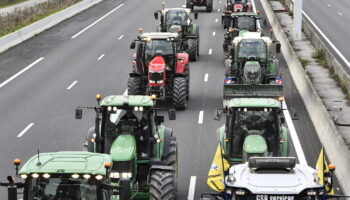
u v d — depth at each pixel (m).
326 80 87.94
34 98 82.38
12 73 98.12
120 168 40.84
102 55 112.56
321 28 141.62
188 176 53.50
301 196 35.16
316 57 104.31
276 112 46.69
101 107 44.62
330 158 56.66
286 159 37.00
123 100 44.28
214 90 86.12
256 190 34.97
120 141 42.06
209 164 56.59
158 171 41.25
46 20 142.00
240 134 47.41
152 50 77.31
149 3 186.25
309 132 65.56
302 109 74.81
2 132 67.25
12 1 183.88
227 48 106.31
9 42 119.62
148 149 43.81
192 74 96.50
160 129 45.84
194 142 63.19
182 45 98.94
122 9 174.00
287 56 103.38
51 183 33.44
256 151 44.22
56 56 111.50
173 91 75.19
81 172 32.94
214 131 66.88
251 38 80.75
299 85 84.50
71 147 61.84
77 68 101.56
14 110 76.38
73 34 134.50
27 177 33.06
